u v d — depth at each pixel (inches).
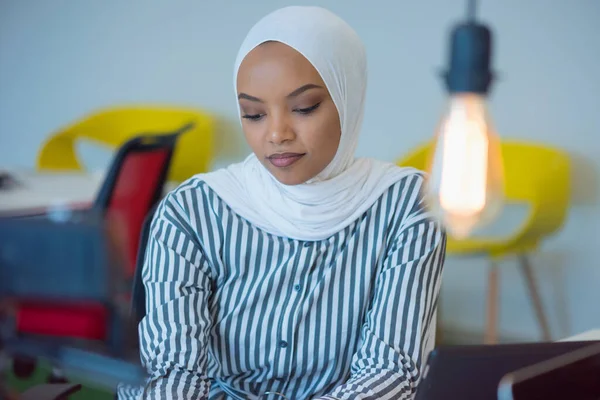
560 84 132.5
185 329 55.2
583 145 132.0
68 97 185.3
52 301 29.1
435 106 142.6
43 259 28.4
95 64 180.7
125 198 103.7
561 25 131.4
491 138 27.8
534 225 119.7
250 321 57.9
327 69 54.8
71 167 165.0
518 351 38.6
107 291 28.6
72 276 28.5
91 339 29.9
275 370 57.9
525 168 130.3
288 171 55.5
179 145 154.6
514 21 134.6
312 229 58.2
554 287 137.8
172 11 169.2
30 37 187.5
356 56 57.4
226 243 58.5
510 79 135.9
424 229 58.3
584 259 134.7
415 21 142.5
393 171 60.8
